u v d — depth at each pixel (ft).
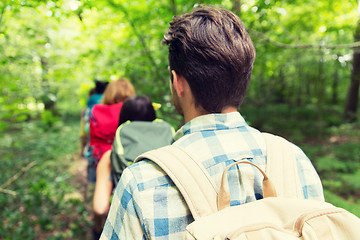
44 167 17.76
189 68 2.14
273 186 2.08
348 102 42.24
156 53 12.22
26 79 11.29
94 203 4.73
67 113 39.70
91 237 10.52
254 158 2.23
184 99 2.31
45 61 11.39
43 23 10.81
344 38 22.58
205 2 9.10
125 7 10.63
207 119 2.24
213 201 1.98
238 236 1.73
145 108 5.29
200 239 1.76
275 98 41.75
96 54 11.70
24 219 11.32
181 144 2.18
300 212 1.93
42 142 22.95
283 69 25.94
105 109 6.73
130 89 7.06
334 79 49.37
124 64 11.44
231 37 2.11
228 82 2.14
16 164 16.67
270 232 1.78
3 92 9.55
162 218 1.94
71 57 11.51
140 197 1.95
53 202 12.71
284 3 12.12
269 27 12.98
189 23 2.16
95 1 8.87
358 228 1.82
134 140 4.71
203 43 2.08
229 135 2.25
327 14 15.89
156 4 10.61
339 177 16.87
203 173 2.02
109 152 5.05
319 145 27.30
